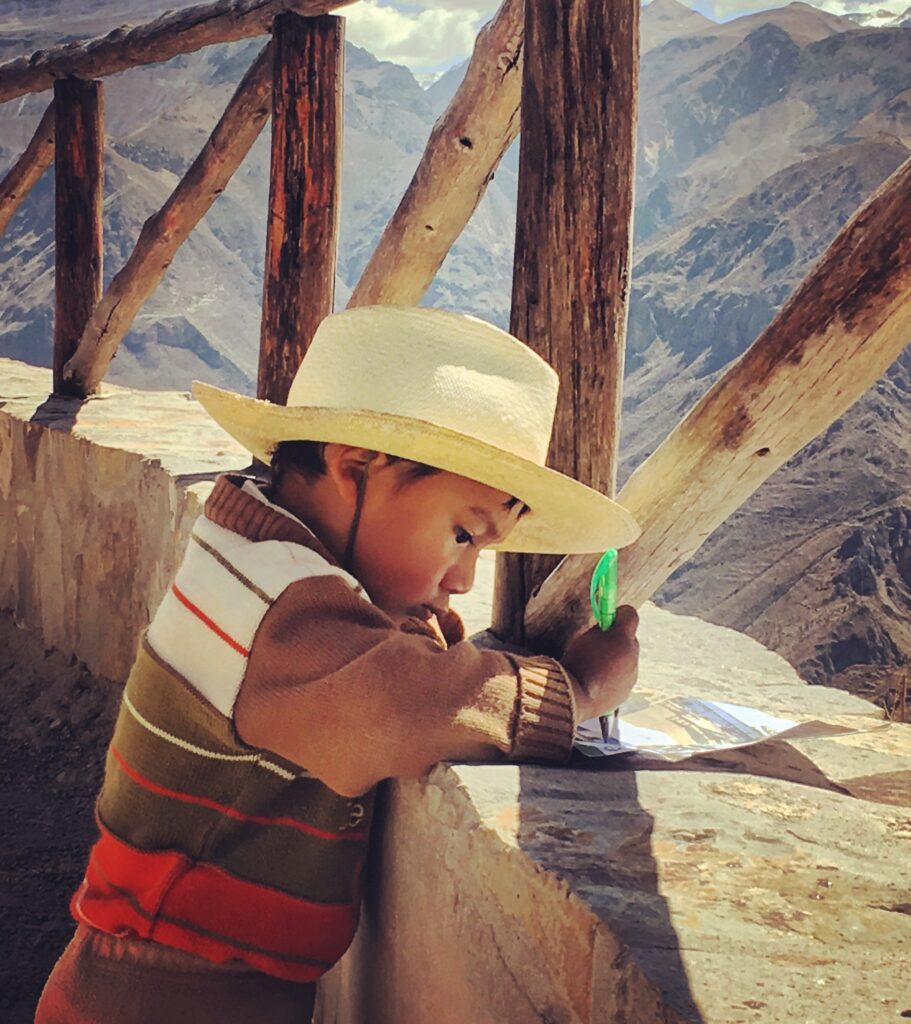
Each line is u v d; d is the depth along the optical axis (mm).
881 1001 865
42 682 4863
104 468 4586
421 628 1396
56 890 3543
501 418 1341
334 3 4008
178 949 1355
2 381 6449
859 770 1497
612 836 1189
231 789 1307
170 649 1290
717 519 1789
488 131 2895
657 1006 871
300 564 1274
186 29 4848
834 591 103125
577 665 1532
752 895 1053
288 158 4160
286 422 1332
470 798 1274
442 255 3166
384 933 1611
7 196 6727
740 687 2045
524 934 1124
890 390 122062
